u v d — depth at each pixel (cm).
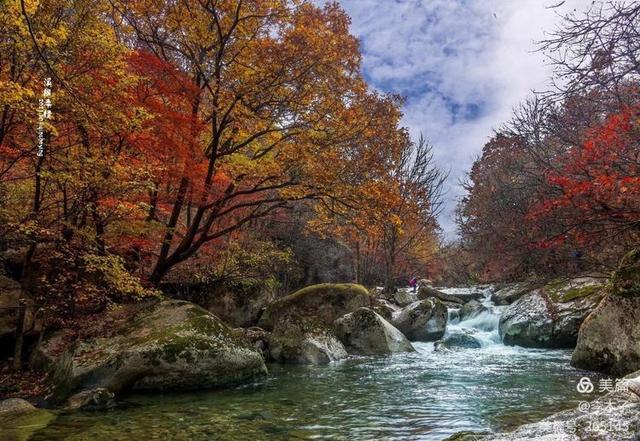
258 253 1934
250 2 1236
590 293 1434
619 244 1380
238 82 1227
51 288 1096
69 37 830
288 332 1298
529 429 352
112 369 841
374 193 1350
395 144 1415
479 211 2631
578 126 1237
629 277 961
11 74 781
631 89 838
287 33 1231
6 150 834
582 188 902
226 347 953
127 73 1002
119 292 1251
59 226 1062
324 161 1342
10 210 910
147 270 1619
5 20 696
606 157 888
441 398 815
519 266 2144
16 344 987
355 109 1302
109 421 688
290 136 1327
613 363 928
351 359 1281
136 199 1114
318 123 1303
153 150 1074
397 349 1402
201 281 1778
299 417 708
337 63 1264
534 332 1429
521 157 2262
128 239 1195
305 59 1199
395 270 3391
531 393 833
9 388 868
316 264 2517
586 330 1012
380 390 888
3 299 1053
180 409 756
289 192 1402
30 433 628
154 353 867
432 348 1495
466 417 692
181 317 999
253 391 887
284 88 1267
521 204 2050
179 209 1407
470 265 3366
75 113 809
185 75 1205
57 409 755
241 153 1431
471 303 1959
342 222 1666
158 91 1112
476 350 1427
